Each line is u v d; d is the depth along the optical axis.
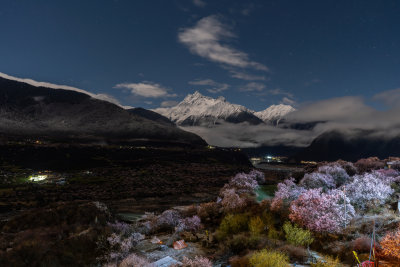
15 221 32.41
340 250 16.52
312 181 33.97
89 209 37.59
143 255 20.00
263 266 14.10
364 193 24.89
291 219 21.59
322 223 18.69
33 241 20.97
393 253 11.73
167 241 23.61
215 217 33.22
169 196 103.44
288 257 15.84
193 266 15.88
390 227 17.86
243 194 37.16
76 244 21.03
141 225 29.39
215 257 18.69
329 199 19.92
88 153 195.12
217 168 191.25
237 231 23.39
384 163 55.47
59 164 169.00
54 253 19.23
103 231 23.69
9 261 17.69
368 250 15.23
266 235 21.45
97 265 18.94
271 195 43.16
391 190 26.03
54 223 32.38
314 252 17.30
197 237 24.53
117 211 74.19
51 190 106.19
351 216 20.73
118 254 19.52
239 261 15.68
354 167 51.22
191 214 35.66
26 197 92.31
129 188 117.00
